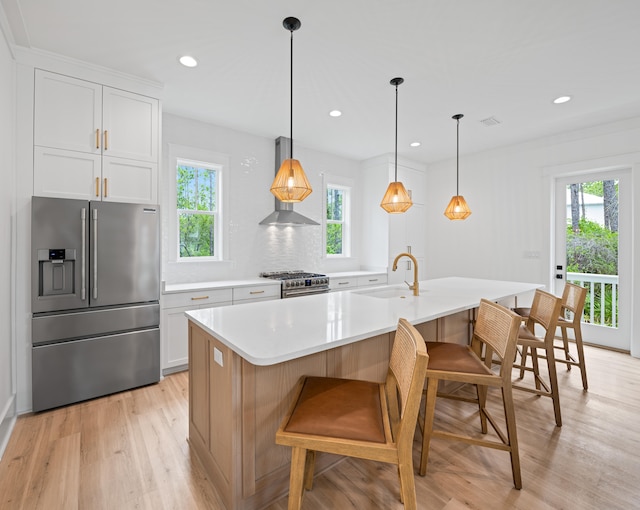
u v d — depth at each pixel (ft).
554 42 7.20
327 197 16.52
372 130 12.75
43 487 5.22
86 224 8.03
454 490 5.16
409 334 4.12
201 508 4.84
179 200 11.96
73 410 7.70
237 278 13.04
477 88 9.32
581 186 12.96
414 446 6.32
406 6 6.15
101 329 8.30
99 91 8.40
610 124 11.85
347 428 3.83
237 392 4.60
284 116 11.48
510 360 5.09
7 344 6.97
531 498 4.99
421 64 8.13
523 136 13.41
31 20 6.56
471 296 8.34
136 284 8.80
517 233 14.37
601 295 12.54
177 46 7.46
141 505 4.90
